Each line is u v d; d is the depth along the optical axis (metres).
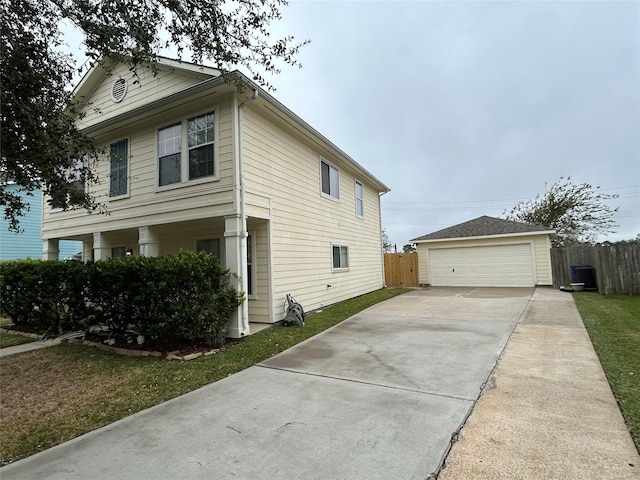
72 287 6.99
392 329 6.95
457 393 3.64
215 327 6.07
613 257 11.36
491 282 15.78
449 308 9.29
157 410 3.54
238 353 5.60
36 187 5.12
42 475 2.44
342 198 12.38
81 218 9.71
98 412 3.62
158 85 8.20
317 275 10.19
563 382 3.80
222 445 2.76
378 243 16.19
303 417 3.21
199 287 5.96
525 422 2.93
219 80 6.48
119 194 8.78
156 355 5.69
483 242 16.00
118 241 11.02
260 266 8.09
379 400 3.54
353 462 2.44
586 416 2.99
